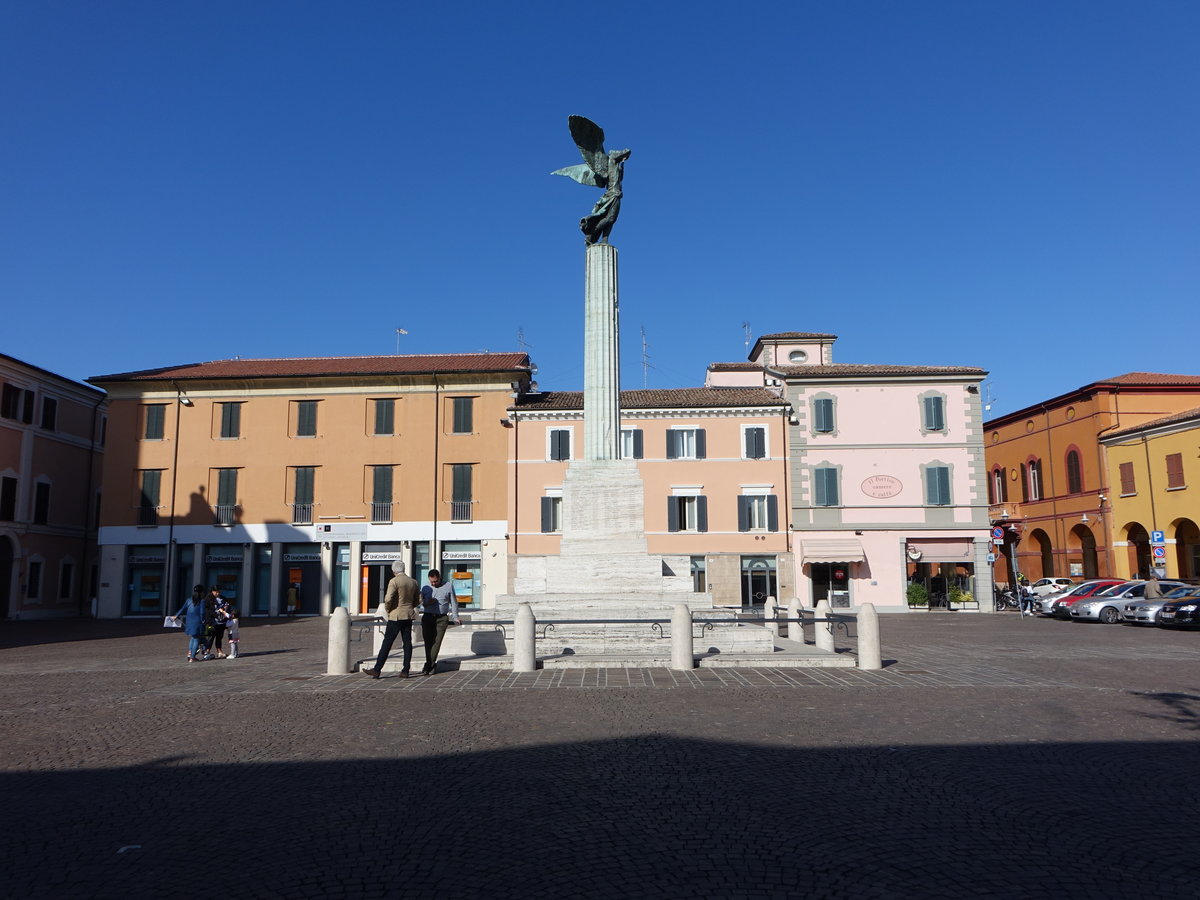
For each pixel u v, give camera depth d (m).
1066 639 25.75
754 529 45.25
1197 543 42.25
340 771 8.67
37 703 13.71
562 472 45.41
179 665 19.83
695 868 5.83
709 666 16.69
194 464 46.69
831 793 7.67
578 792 7.77
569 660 16.66
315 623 39.78
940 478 45.66
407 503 45.91
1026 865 5.85
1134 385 47.03
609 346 22.25
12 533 44.22
